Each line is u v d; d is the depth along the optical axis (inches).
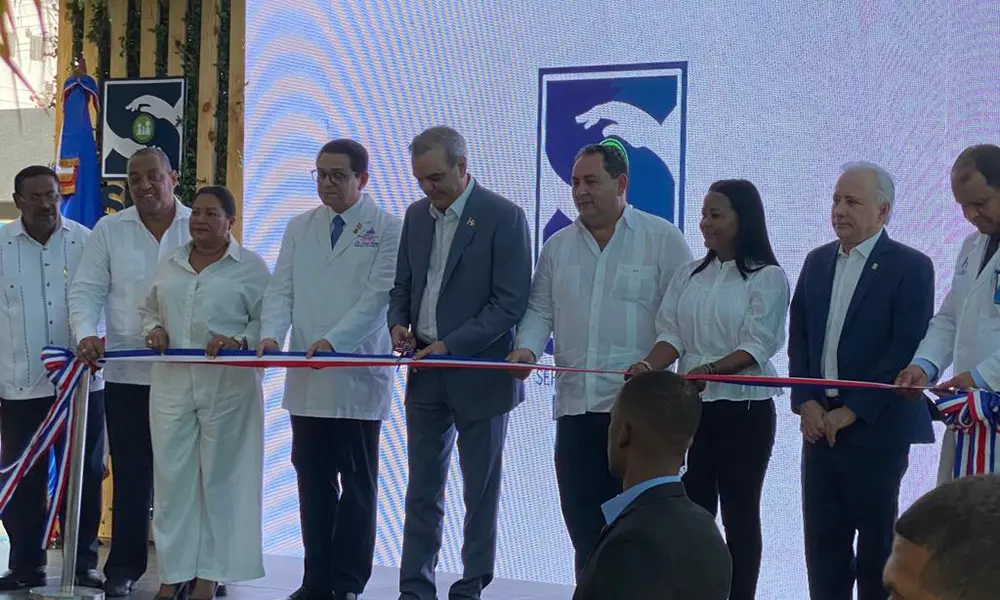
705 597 86.3
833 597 149.8
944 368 147.5
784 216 189.6
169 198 197.8
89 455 208.1
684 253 168.9
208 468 179.9
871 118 184.2
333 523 189.2
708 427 157.6
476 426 175.0
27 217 204.7
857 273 150.6
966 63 178.1
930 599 39.2
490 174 210.1
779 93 190.5
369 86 223.9
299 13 232.4
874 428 146.0
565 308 169.6
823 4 187.8
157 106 247.8
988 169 135.3
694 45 196.4
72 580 187.6
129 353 181.9
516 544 207.3
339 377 184.4
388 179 221.1
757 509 154.9
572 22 204.8
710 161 194.9
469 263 174.1
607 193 165.5
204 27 244.7
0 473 184.1
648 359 160.6
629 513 91.7
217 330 181.3
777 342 156.9
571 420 166.7
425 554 178.1
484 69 211.6
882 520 146.5
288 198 233.6
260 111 236.1
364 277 186.5
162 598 179.5
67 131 248.5
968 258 144.7
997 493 39.1
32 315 205.0
